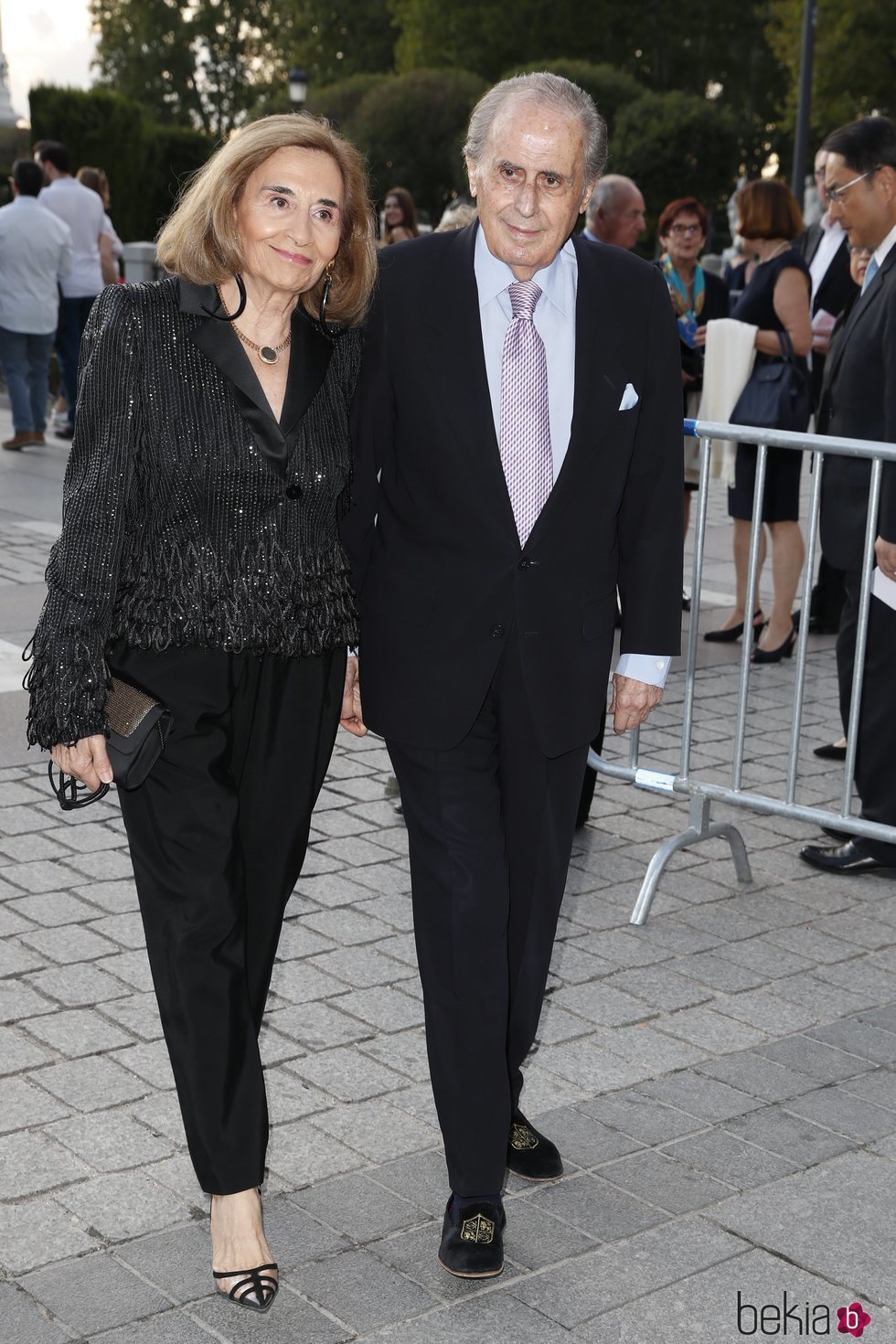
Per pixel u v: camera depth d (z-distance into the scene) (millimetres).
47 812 4746
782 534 6723
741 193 6742
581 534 2629
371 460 2592
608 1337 2449
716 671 6629
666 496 2746
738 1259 2668
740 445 6750
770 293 6656
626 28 57656
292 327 2453
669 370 2691
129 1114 3074
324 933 3973
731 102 59875
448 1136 2627
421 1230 2723
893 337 4305
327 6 67688
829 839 4863
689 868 4602
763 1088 3283
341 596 2527
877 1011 3688
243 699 2504
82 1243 2645
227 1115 2473
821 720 6020
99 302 2371
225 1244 2504
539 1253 2668
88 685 2336
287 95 48281
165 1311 2469
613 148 43375
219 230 2326
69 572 2334
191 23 73188
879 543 4180
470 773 2670
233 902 2490
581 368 2564
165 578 2389
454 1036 2604
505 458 2568
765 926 4188
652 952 3984
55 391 14438
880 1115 3182
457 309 2537
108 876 4281
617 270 2643
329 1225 2727
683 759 4375
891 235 4629
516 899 2775
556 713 2652
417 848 2670
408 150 43062
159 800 2463
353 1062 3320
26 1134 2986
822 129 47000
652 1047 3463
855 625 4574
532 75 2475
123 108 27500
